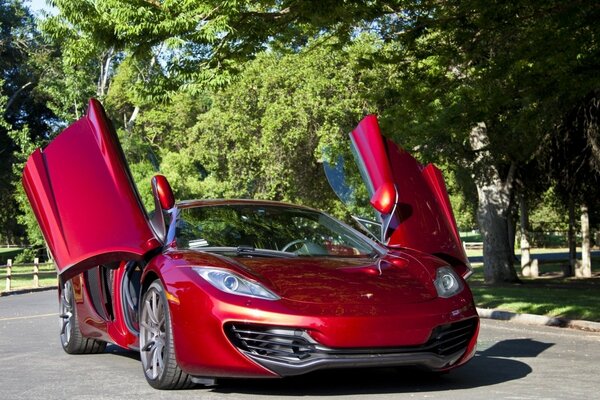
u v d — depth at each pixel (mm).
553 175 26281
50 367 7109
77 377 6453
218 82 11766
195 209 6645
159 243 6105
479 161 23859
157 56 11891
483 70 13898
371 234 6980
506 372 6430
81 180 6344
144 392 5586
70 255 6191
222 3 11047
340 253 6344
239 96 36250
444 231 6633
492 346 8609
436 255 6543
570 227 31250
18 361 7598
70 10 11047
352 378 6008
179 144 48812
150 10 10969
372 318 5129
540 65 12547
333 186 7906
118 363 7273
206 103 46281
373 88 18578
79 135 6527
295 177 36438
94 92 32250
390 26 14109
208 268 5453
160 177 6668
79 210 6266
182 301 5355
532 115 18922
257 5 13305
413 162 6875
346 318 5090
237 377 5203
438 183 6926
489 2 12023
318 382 5824
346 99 31625
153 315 5758
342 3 11656
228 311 5133
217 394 5395
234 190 38375
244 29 12078
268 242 6309
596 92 20219
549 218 70125
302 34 14008
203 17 11430
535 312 13688
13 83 50344
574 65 12422
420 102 14609
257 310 5094
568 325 12125
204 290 5273
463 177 25531
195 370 5301
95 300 7324
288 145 34312
